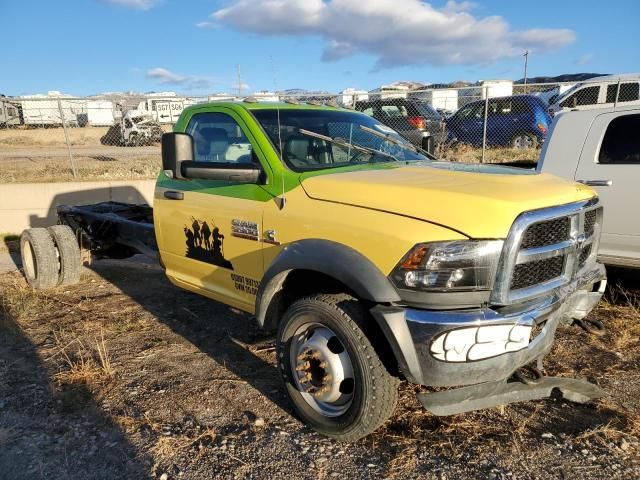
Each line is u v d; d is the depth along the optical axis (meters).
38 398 3.87
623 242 5.22
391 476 2.96
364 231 3.04
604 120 5.38
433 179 3.29
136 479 2.98
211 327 5.23
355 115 4.75
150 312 5.70
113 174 12.99
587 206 3.29
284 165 3.75
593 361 4.32
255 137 3.92
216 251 4.21
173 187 4.70
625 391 3.84
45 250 6.48
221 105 4.32
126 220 6.24
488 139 14.86
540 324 3.10
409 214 2.96
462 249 2.77
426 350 2.79
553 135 5.68
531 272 2.97
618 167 5.21
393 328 2.83
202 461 3.13
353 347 3.00
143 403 3.78
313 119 4.32
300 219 3.42
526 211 2.86
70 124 18.81
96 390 3.96
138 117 18.61
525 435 3.32
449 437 3.31
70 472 3.05
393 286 2.90
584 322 4.24
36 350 4.72
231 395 3.88
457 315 2.77
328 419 3.26
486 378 2.86
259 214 3.73
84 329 5.21
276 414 3.62
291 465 3.08
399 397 3.76
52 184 10.59
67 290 6.57
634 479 2.89
